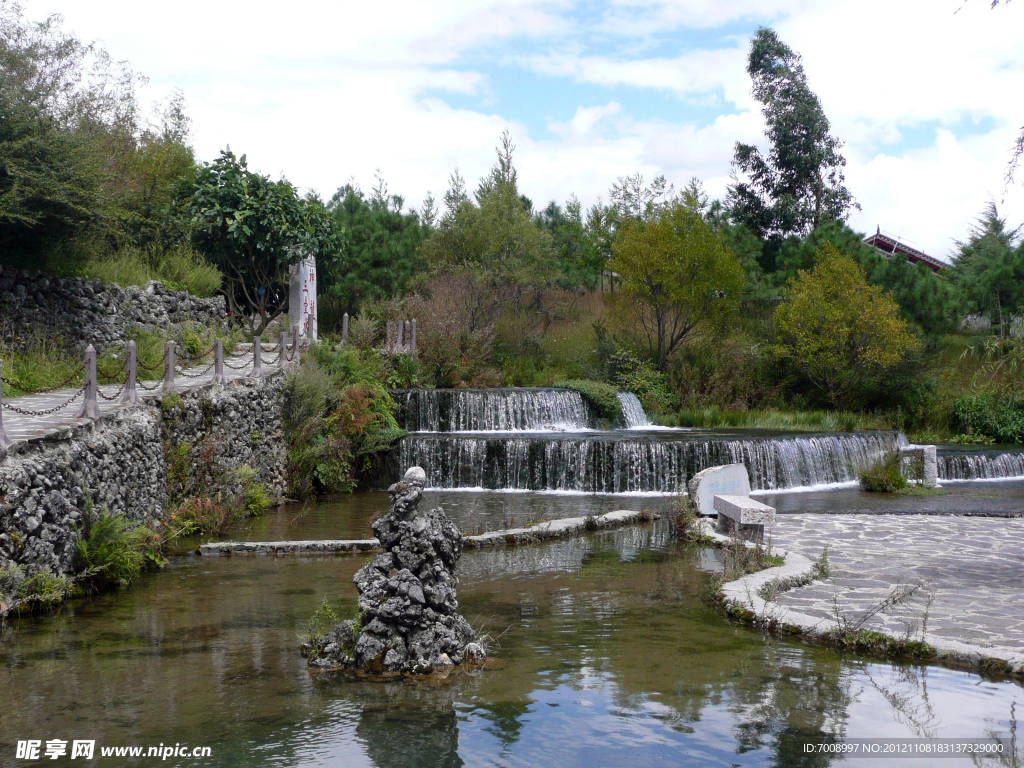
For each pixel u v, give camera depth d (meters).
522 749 5.49
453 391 23.88
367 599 7.29
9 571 8.57
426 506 17.42
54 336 18.05
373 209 36.81
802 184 45.81
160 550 11.75
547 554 12.44
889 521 15.11
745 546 11.13
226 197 26.61
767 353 31.48
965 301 33.31
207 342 22.91
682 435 23.22
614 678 6.86
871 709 6.19
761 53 45.78
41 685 6.64
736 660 7.33
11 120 17.16
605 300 32.12
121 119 31.11
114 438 11.46
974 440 28.61
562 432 24.08
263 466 17.50
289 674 6.95
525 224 33.94
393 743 5.57
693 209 30.34
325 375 21.03
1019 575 10.50
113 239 23.80
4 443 8.97
